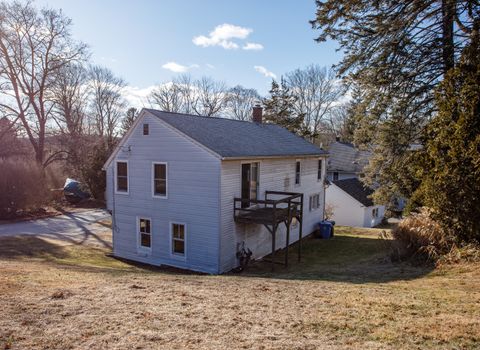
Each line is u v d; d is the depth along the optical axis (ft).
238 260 50.31
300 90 171.73
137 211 54.29
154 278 31.22
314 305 21.04
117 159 55.88
